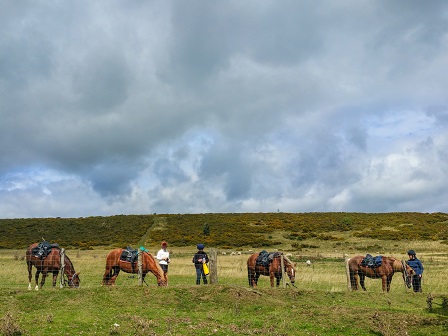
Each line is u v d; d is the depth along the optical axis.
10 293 14.43
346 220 67.25
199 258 17.44
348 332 11.87
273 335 11.27
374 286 20.94
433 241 51.41
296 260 36.41
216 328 11.69
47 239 61.34
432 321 12.34
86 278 23.25
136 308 13.70
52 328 10.97
